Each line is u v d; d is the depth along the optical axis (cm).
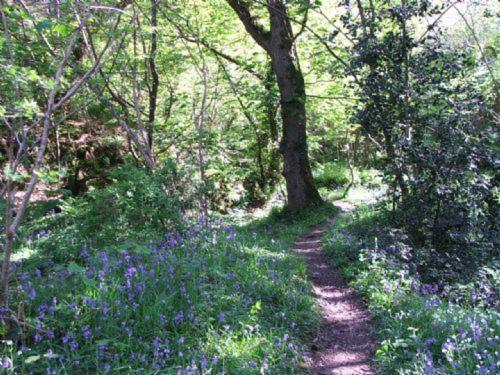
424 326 534
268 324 536
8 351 386
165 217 777
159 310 477
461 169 805
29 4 598
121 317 455
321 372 486
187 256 639
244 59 1702
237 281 612
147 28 1024
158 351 424
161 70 1485
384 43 891
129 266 563
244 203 2003
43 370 379
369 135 933
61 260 713
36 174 386
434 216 863
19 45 619
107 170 1423
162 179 839
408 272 755
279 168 2114
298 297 627
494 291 741
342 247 952
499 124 859
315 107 1964
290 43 1512
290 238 1206
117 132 1434
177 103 1606
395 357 482
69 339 416
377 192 1867
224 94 1477
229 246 754
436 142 855
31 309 456
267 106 1903
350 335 585
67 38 678
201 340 459
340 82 1688
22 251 789
